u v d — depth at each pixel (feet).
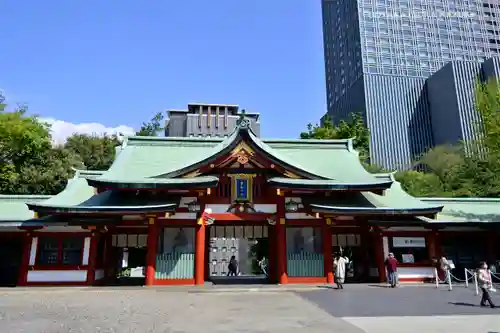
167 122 309.22
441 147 243.19
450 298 66.59
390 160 397.39
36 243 85.92
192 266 84.84
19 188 164.76
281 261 86.48
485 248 98.22
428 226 93.71
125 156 98.73
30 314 51.24
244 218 87.86
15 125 150.61
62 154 188.14
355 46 453.99
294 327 43.21
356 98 435.12
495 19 484.33
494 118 118.01
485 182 160.86
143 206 80.53
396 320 47.39
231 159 87.30
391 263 84.38
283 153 106.01
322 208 83.87
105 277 92.48
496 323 45.47
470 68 393.09
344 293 73.46
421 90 426.92
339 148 110.01
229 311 53.78
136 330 41.50
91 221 83.51
